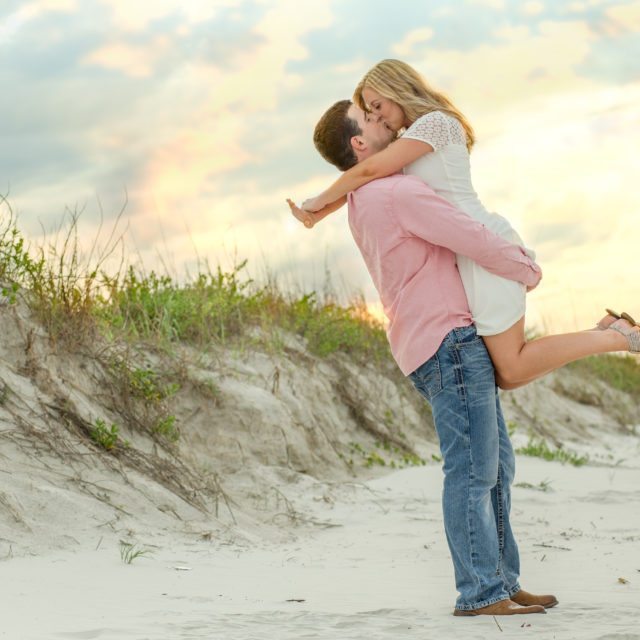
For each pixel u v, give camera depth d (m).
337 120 4.57
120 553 5.70
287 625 3.86
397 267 4.26
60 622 3.92
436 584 5.14
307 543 6.94
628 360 20.75
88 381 7.86
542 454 12.19
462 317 4.18
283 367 10.48
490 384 4.19
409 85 4.45
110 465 6.91
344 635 3.66
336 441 10.36
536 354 4.17
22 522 5.77
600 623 3.84
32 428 6.76
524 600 4.34
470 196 4.34
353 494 8.64
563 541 6.84
